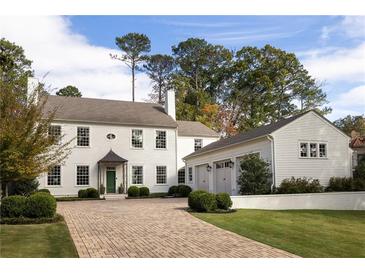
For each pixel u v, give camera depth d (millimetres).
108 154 30281
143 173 31672
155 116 33812
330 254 8516
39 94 16062
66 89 55375
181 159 34250
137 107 34781
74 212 16078
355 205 19578
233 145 23453
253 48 51156
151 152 32188
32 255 7969
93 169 29906
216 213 15367
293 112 49812
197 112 49219
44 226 11617
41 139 14047
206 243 9453
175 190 30734
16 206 12680
